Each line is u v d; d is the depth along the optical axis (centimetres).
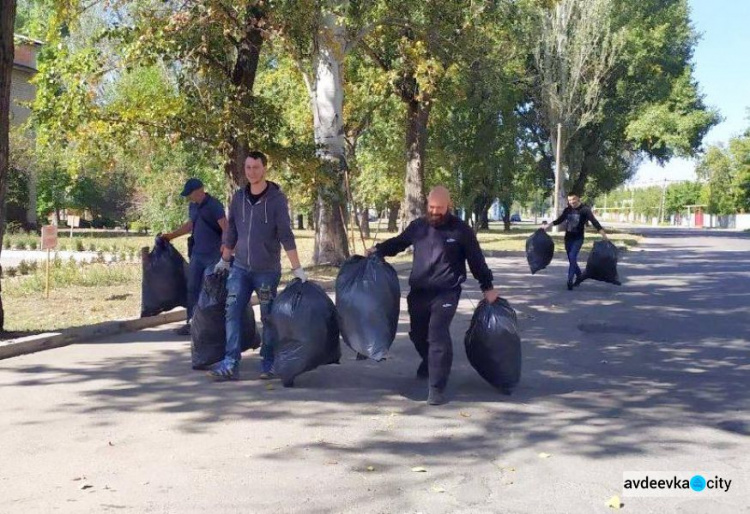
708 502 464
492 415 643
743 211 8550
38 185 4062
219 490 470
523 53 4272
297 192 1889
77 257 2502
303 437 577
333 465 517
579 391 730
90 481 484
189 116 1512
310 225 6900
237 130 1522
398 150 3503
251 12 1452
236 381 752
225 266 776
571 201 1609
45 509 439
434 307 682
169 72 1664
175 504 448
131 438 571
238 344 756
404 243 716
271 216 739
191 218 953
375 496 464
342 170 1881
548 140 5069
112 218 4816
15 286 1539
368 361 850
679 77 5119
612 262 1602
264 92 2762
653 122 4856
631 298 1454
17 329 989
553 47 4528
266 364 762
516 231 6825
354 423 615
